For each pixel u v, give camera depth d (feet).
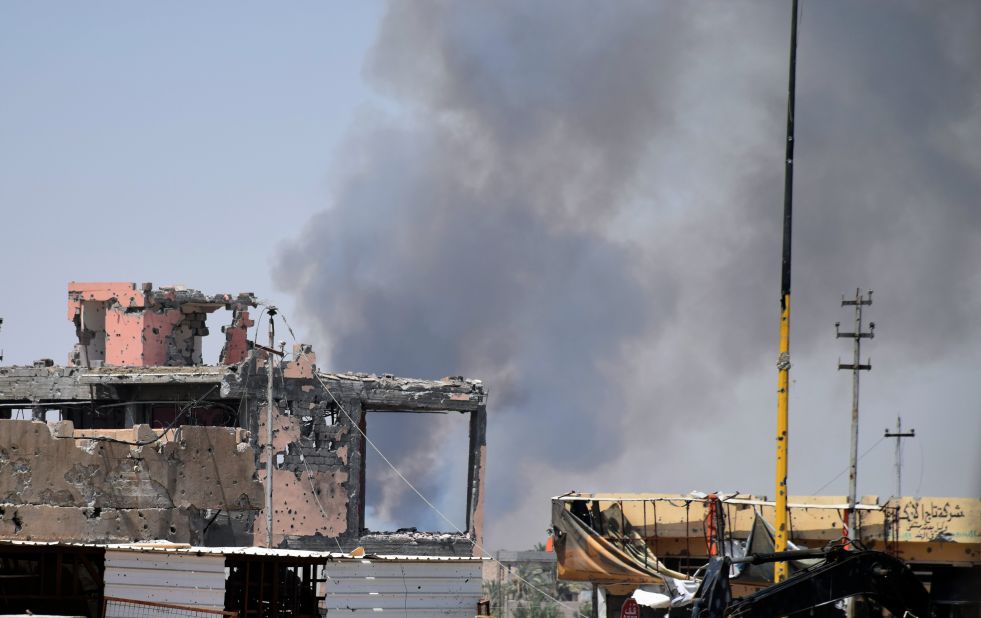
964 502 376.89
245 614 311.88
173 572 306.96
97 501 440.45
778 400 331.16
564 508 397.80
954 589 263.49
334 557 321.11
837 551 259.80
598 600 400.06
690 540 396.78
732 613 255.29
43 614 306.14
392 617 325.21
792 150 340.39
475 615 331.98
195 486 464.24
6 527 425.28
